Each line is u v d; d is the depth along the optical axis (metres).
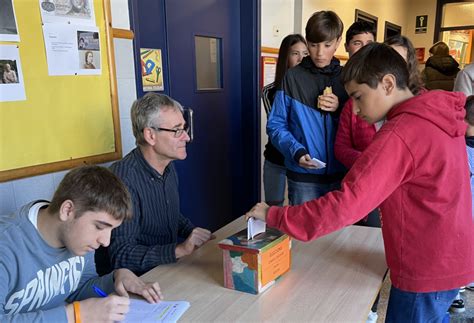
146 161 1.50
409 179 1.05
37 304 1.07
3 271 0.96
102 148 1.92
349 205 1.00
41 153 1.65
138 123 1.46
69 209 0.96
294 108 1.97
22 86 1.56
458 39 7.35
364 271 1.24
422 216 1.07
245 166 3.38
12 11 1.50
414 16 7.45
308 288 1.14
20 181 1.59
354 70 1.12
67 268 1.13
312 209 1.05
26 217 1.04
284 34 3.60
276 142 1.99
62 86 1.70
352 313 1.02
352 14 4.92
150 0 2.33
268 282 1.14
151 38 2.38
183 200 2.82
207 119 2.95
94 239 0.98
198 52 2.79
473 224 1.15
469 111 2.07
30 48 1.57
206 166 3.00
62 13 1.67
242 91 3.26
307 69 1.94
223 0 2.94
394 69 1.09
